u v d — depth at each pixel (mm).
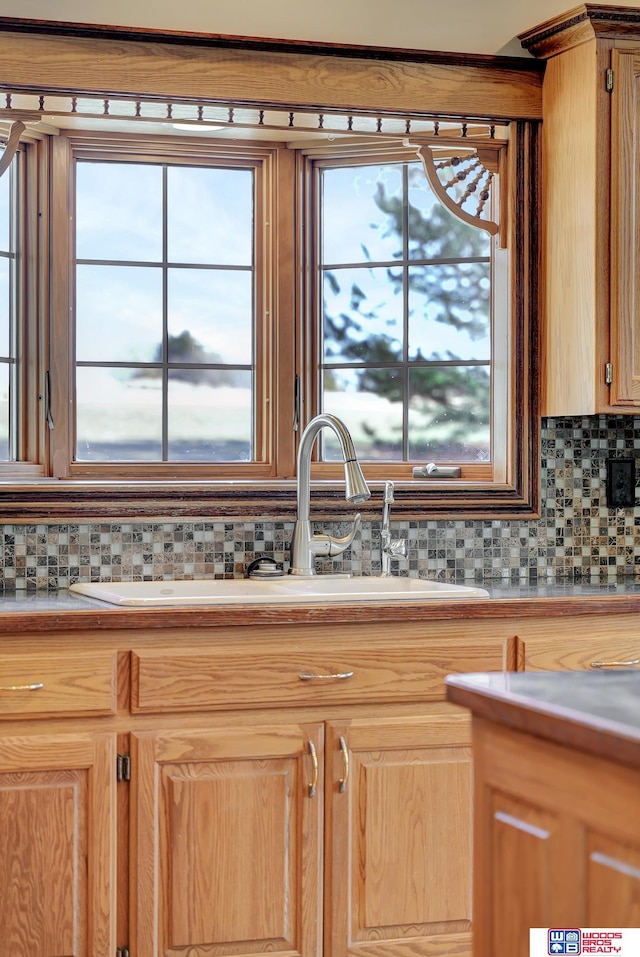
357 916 2455
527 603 2574
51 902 2305
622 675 1390
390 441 3248
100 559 2916
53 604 2457
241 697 2408
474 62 3064
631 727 1070
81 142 3045
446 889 2498
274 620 2412
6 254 3012
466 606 2533
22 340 3025
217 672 2398
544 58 3080
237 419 3188
